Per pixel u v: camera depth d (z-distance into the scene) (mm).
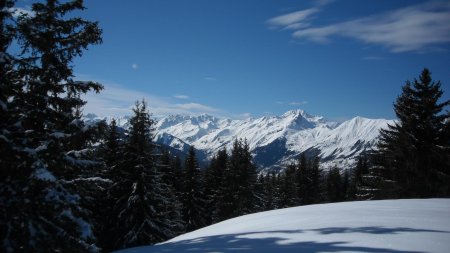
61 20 11883
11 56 10352
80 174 12102
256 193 54125
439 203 14133
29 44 11094
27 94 11164
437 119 29625
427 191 29328
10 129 10594
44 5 11711
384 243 6969
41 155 10570
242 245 8594
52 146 10828
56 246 10719
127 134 26203
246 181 48469
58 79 11734
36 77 11531
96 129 11672
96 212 25438
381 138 32812
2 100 10383
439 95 29922
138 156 25516
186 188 46375
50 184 10383
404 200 15609
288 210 15680
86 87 11766
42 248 10453
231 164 48906
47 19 11539
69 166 11297
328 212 12836
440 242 6902
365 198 33938
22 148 10117
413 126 29797
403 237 7379
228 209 47281
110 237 26219
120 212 25047
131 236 24875
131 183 25766
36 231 10594
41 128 11492
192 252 8672
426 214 10906
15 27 10617
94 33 12016
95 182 12336
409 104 30875
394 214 11086
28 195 10203
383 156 32406
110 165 27094
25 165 10031
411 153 29547
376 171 32875
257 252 7363
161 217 26922
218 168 55094
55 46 11711
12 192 10164
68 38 11953
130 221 25109
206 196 53812
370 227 8844
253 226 12680
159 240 25875
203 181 50781
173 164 53156
